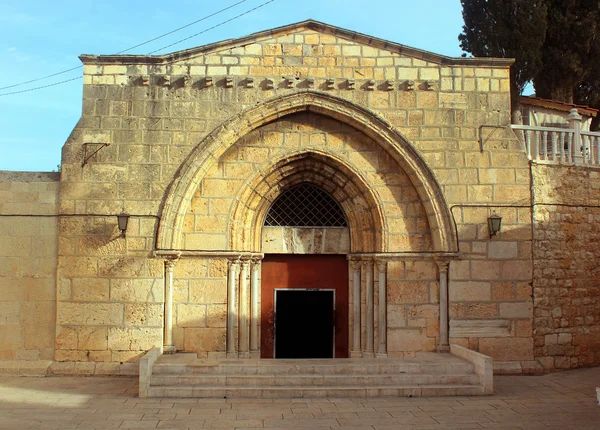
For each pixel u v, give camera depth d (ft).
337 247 48.11
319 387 37.50
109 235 43.21
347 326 47.96
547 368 44.83
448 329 44.32
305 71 45.03
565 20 76.18
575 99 84.43
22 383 40.24
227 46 44.78
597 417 32.76
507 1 77.20
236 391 36.78
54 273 43.37
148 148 43.86
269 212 48.49
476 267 44.47
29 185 43.75
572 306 46.80
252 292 46.42
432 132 45.24
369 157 45.78
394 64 45.52
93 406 34.47
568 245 46.96
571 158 48.29
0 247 43.39
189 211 44.47
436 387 37.73
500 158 45.29
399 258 45.06
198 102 44.32
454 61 45.52
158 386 37.22
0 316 43.01
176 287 43.93
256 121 44.39
